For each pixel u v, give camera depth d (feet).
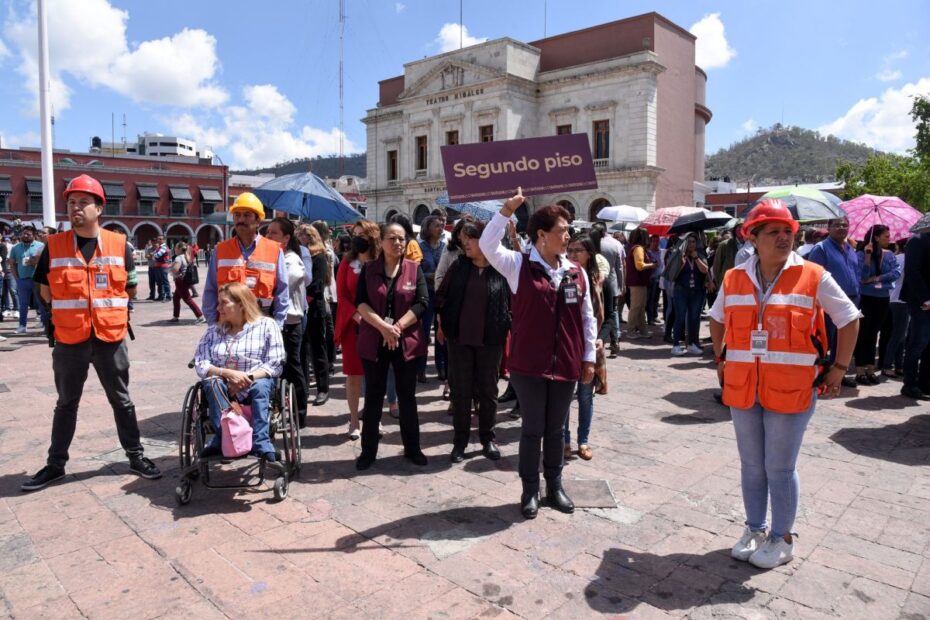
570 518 12.98
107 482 14.83
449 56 126.82
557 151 13.57
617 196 113.39
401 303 15.67
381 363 15.62
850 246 23.27
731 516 13.07
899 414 20.47
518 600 10.00
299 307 18.83
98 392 23.02
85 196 14.39
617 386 24.48
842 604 9.91
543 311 12.76
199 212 175.11
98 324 14.39
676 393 23.36
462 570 10.91
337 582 10.50
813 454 16.69
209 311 16.40
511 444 17.83
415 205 137.80
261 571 10.84
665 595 10.16
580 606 9.86
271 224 18.44
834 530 12.39
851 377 24.22
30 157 153.89
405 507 13.53
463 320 16.02
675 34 119.85
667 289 34.06
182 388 24.08
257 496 14.08
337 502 13.78
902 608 9.79
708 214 34.42
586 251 16.03
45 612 9.62
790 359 10.29
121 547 11.68
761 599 10.04
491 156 13.80
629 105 111.34
